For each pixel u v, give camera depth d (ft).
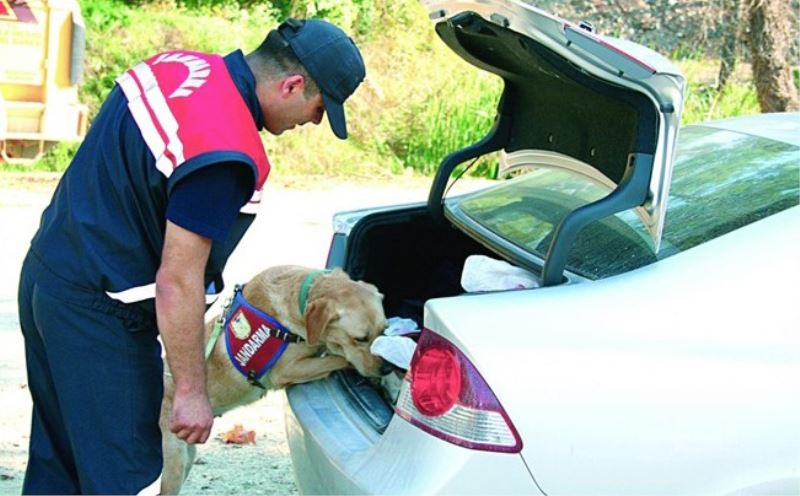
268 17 50.85
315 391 11.36
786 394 8.89
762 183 10.46
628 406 8.70
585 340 8.82
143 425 10.40
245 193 9.82
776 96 44.98
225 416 17.49
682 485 8.74
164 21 47.09
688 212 10.33
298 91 10.17
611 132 10.32
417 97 48.11
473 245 13.51
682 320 9.00
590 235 10.53
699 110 48.49
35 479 11.04
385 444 9.20
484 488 8.55
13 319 22.08
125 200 9.92
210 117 9.68
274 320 11.88
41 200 35.65
